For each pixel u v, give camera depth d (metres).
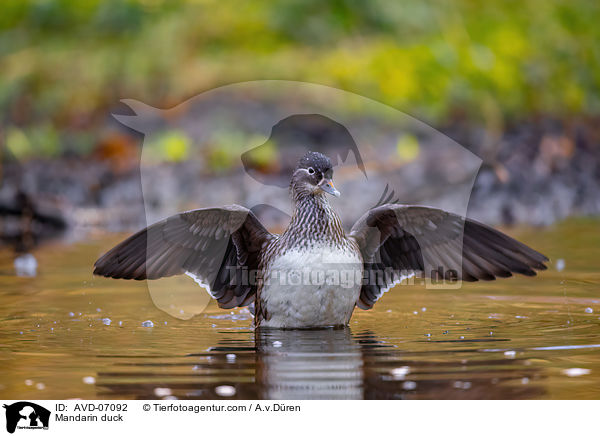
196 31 19.42
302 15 19.67
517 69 19.70
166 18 20.09
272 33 19.36
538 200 15.62
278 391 5.55
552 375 5.86
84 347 6.90
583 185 16.66
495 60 19.44
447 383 5.69
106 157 17.53
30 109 19.27
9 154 17.47
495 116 18.02
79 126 18.59
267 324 7.92
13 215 15.45
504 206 15.28
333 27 19.58
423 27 20.16
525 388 5.58
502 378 5.80
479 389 5.56
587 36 21.67
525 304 8.84
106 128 18.34
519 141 17.70
